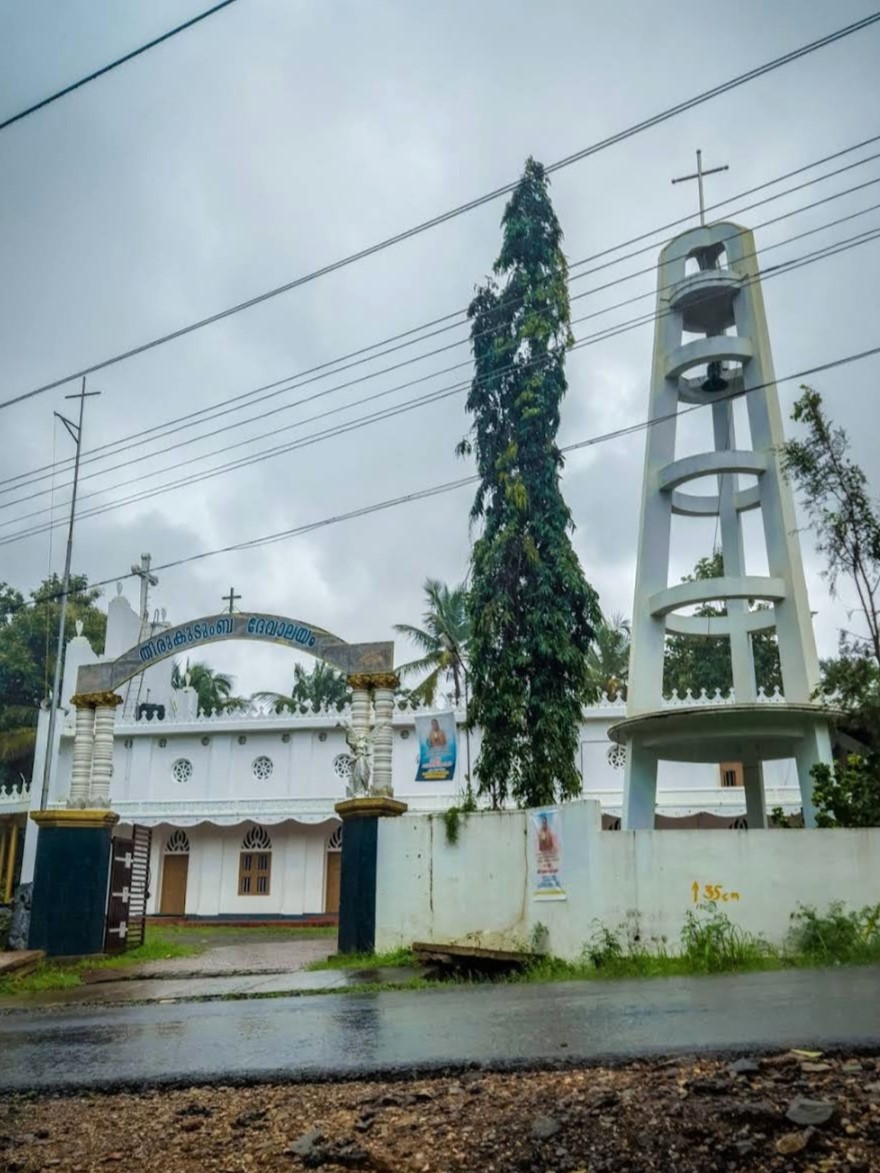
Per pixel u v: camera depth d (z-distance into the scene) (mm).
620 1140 5266
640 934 15102
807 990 9875
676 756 22359
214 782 36844
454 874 17438
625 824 20484
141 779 37625
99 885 20516
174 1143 5988
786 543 20453
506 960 15227
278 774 36406
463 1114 5930
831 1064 6234
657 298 22516
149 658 21672
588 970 14188
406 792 33812
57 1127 6488
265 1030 9680
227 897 36281
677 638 39688
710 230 22031
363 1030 9117
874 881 15320
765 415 21062
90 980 17078
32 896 20312
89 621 51156
